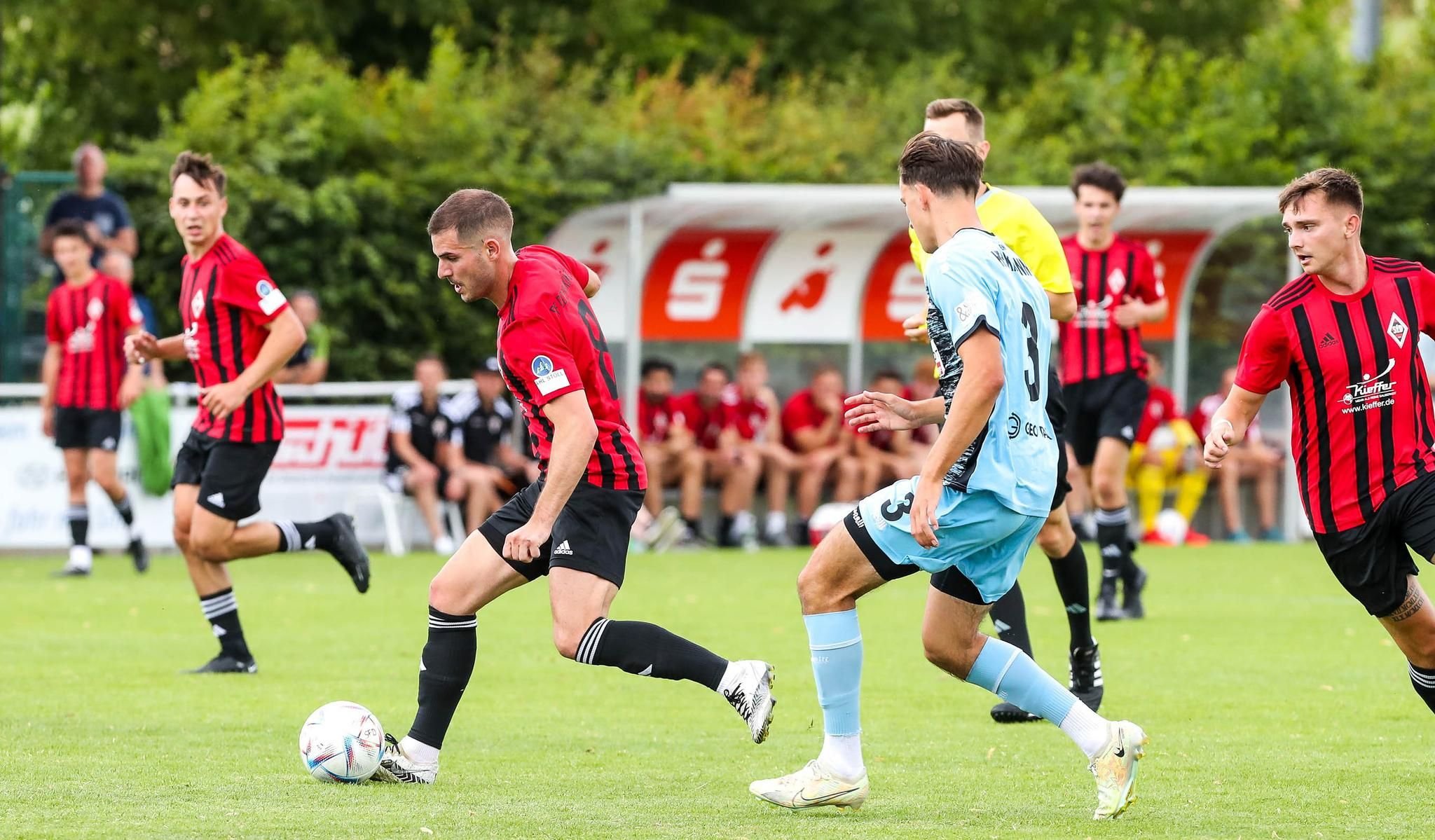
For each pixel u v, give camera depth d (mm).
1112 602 37031
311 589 43125
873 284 60000
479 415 52750
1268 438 61188
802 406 57375
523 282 18969
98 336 44938
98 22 74188
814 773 17938
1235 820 17781
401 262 59812
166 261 57531
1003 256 17484
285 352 27453
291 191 56750
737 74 72438
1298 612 38844
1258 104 69562
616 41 79000
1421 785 19797
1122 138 70625
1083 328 35406
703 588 43281
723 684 18734
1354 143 69000
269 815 17672
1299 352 19625
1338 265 19391
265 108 58625
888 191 53969
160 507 51844
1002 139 67625
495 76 65875
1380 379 19406
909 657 31328
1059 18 94250
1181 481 58625
